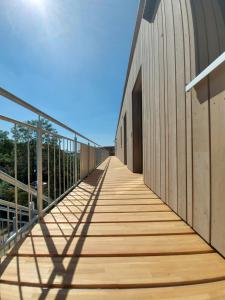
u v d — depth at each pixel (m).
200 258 1.26
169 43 2.16
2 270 1.15
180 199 1.90
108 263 1.22
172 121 2.09
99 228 1.70
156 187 2.79
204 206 1.45
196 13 1.57
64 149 2.89
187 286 1.04
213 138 1.32
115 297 0.97
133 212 2.09
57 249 1.37
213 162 1.32
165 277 1.09
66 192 2.90
